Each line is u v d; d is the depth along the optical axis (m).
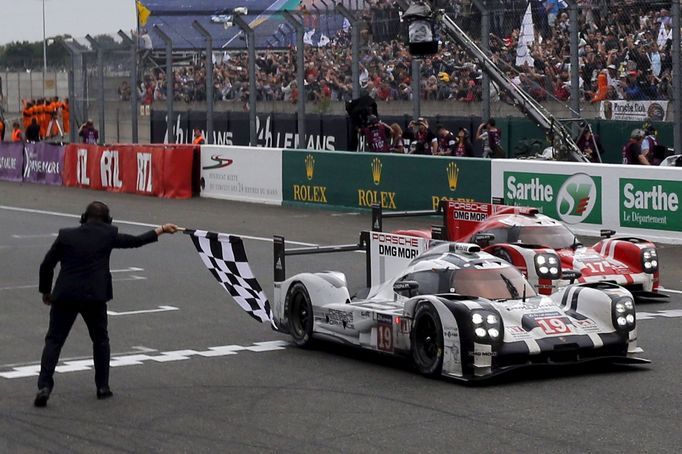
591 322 22.14
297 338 25.88
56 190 71.06
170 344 26.48
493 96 60.84
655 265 31.72
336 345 26.09
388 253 26.06
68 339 27.33
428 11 47.75
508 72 59.81
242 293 25.61
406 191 52.50
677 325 27.72
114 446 17.47
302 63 62.84
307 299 25.36
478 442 17.09
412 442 17.20
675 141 48.78
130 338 27.34
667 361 23.22
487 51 56.31
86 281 20.19
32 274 38.97
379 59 68.56
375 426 18.27
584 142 51.69
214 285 35.81
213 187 63.66
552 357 21.28
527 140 57.94
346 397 20.48
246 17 100.31
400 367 23.09
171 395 21.03
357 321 23.77
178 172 63.91
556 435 17.38
